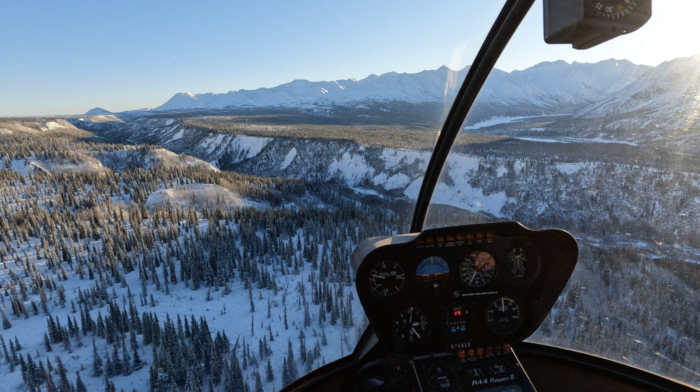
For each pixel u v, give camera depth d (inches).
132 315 2070.6
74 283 3265.3
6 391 1643.7
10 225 4746.6
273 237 3270.2
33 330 2378.2
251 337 1259.2
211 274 2839.6
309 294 1817.2
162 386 1150.3
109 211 5108.3
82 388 1517.0
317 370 184.9
